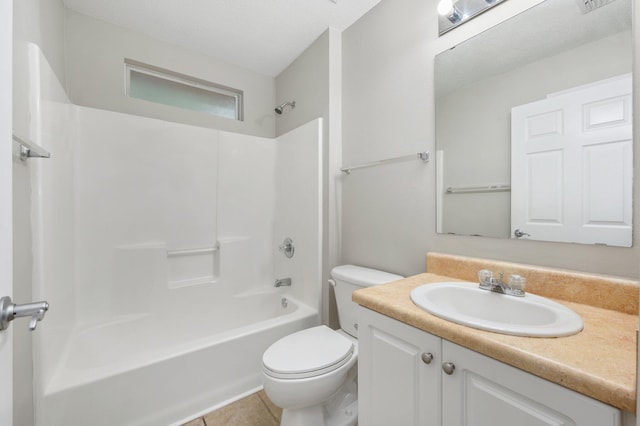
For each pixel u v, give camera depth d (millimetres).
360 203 1820
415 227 1485
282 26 1924
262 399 1512
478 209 1224
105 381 1158
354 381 1489
